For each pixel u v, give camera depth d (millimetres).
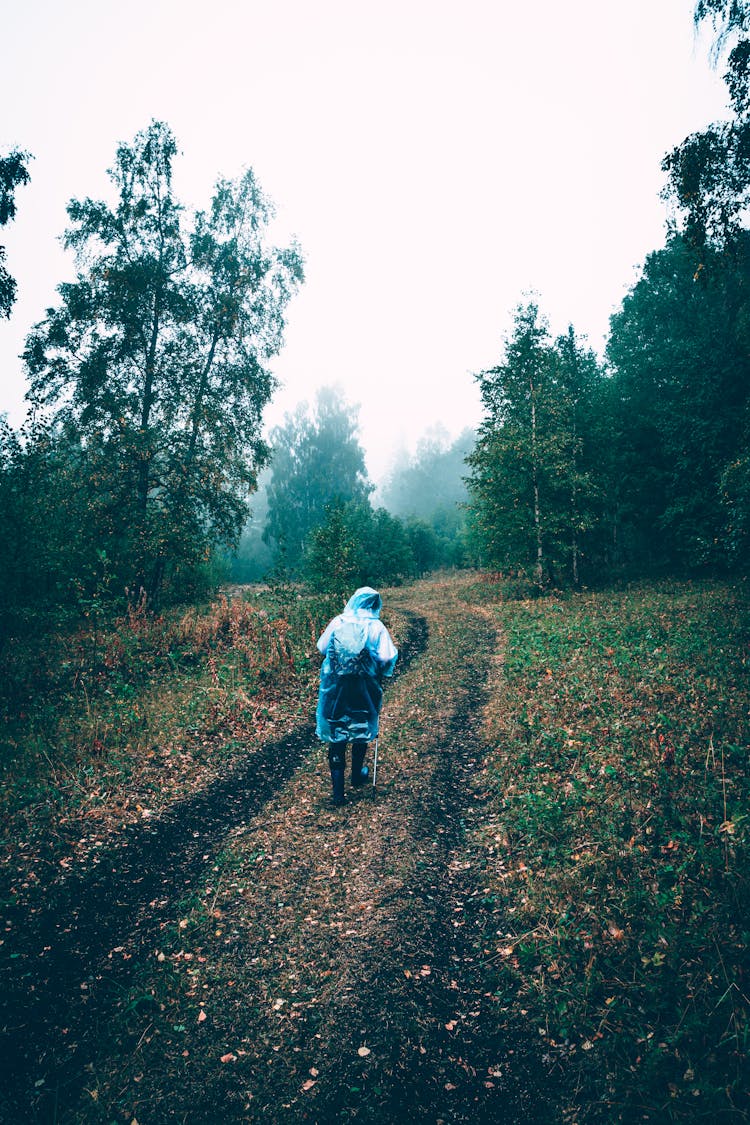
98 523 16922
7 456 10828
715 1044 2439
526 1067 2568
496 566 23297
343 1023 2838
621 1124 2195
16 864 4285
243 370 20781
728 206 9555
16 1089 2510
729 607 13266
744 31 8859
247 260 20781
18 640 10758
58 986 3141
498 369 21719
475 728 7227
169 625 12867
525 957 3203
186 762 6406
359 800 5270
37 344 17594
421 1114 2375
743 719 5828
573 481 21344
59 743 6754
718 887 3363
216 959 3336
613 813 4461
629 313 28359
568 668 9023
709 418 22625
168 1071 2604
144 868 4375
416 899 3809
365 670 5070
